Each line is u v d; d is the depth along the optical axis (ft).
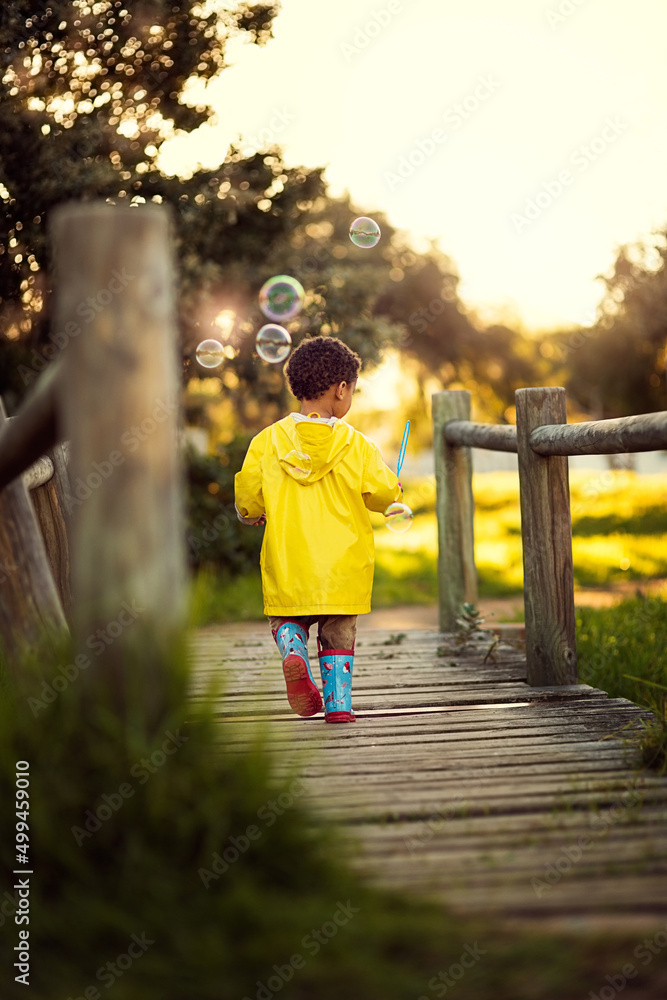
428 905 5.22
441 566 15.47
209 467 24.25
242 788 5.58
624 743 8.41
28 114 17.92
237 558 23.91
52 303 18.45
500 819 6.53
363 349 24.22
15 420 6.48
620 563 26.66
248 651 13.85
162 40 19.21
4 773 5.49
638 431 8.27
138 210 5.50
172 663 5.64
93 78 18.95
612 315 47.55
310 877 5.39
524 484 11.03
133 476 5.52
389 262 68.85
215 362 15.74
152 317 5.55
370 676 11.76
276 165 22.11
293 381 10.11
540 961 4.81
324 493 9.66
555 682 11.02
